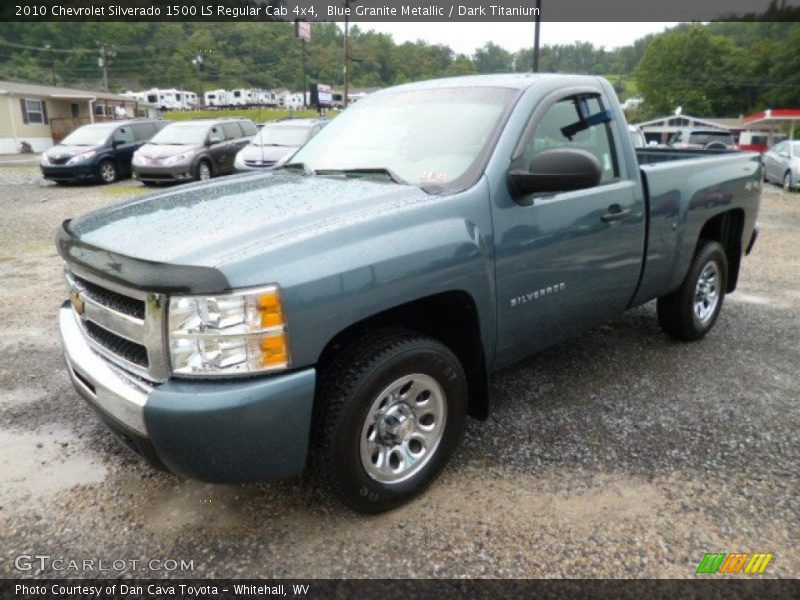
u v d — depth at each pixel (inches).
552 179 108.7
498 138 117.3
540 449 127.0
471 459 123.5
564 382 158.6
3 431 133.9
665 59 3253.0
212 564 95.7
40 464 121.6
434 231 102.8
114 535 102.0
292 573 93.7
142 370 91.4
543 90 128.9
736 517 106.1
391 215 100.2
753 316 214.4
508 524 104.3
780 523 104.8
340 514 106.9
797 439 131.1
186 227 98.4
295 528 103.5
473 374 118.6
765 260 308.7
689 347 183.0
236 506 109.0
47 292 238.4
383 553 97.7
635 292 151.3
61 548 99.0
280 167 145.2
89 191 582.2
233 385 85.4
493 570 94.2
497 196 113.3
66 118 1455.5
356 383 96.4
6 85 1363.2
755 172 192.4
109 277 91.4
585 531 102.7
